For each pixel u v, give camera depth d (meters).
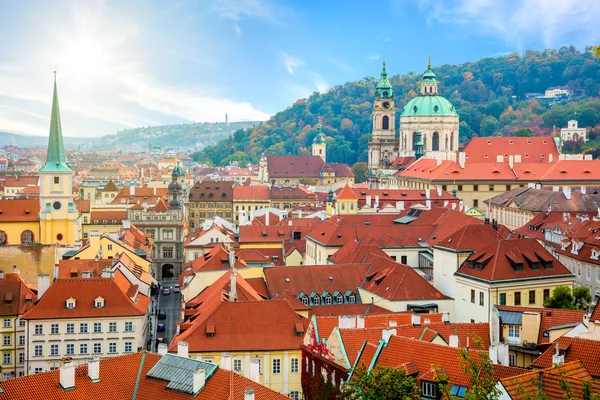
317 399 105.69
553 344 91.50
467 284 153.62
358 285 166.12
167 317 198.62
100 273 173.50
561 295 139.50
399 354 92.31
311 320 120.81
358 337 103.50
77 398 84.31
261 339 126.25
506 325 108.31
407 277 157.88
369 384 77.56
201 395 83.38
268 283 163.75
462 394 83.31
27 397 82.62
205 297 153.62
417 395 76.94
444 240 168.00
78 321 146.62
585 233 194.88
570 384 73.19
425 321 121.31
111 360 89.81
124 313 148.12
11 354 148.62
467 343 106.31
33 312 145.62
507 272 148.12
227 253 179.62
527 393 68.62
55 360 146.00
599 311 97.12
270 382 125.94
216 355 124.06
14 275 158.50
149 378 87.88
